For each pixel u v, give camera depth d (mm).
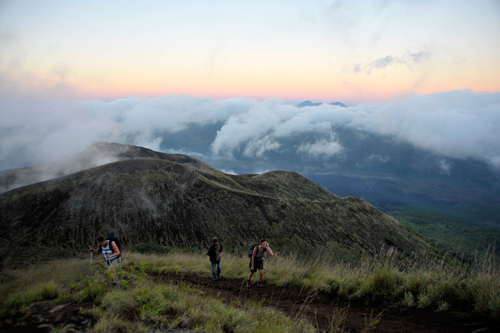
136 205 71375
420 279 6012
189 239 65938
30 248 41375
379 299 5949
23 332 3754
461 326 4340
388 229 89188
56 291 5762
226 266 10961
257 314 5055
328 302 6320
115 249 7871
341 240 74875
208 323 4320
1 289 5609
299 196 116188
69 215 63062
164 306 5059
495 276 4945
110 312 4445
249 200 82688
